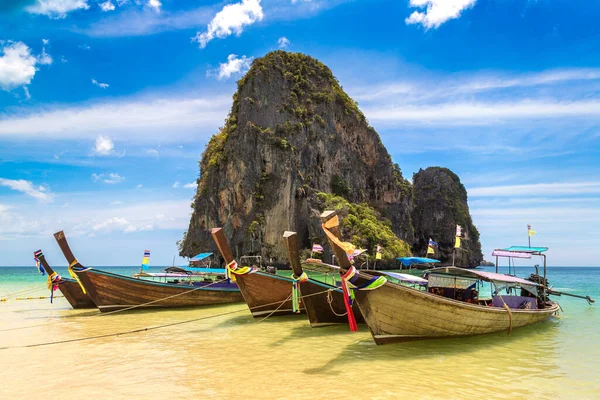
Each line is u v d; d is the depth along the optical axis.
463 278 16.53
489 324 14.02
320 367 10.47
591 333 15.52
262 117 91.50
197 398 8.31
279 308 17.83
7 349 12.77
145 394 8.60
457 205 129.50
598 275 86.19
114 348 12.84
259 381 9.38
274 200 83.50
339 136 104.00
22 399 8.37
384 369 10.24
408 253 86.81
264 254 80.88
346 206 87.00
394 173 116.12
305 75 103.44
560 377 9.80
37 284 43.91
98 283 19.12
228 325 16.69
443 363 10.87
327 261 77.50
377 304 11.59
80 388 9.01
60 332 15.54
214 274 24.16
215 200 88.56
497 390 8.82
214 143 101.12
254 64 97.56
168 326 16.53
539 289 19.84
